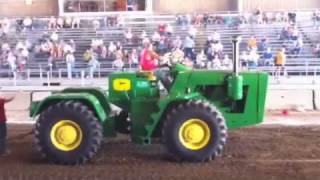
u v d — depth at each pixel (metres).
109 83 9.45
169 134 8.77
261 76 9.25
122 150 9.80
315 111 16.67
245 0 35.72
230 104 9.38
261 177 8.02
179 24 31.72
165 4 36.88
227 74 9.28
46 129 8.84
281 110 16.92
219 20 31.69
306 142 10.64
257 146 10.20
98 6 36.56
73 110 8.78
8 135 11.98
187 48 27.91
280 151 9.77
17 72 25.88
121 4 36.47
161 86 9.44
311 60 26.69
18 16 37.28
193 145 8.83
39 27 32.53
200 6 36.72
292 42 28.62
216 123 8.76
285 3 35.56
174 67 9.56
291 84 21.06
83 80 22.98
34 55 29.03
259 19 31.34
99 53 28.33
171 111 8.85
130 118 9.30
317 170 8.41
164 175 8.15
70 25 32.34
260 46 28.23
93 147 8.82
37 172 8.45
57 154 8.83
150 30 31.62
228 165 8.73
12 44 31.06
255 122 9.34
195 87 9.31
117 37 31.19
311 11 32.75
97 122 8.88
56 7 37.44
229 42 29.81
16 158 9.43
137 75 9.38
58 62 27.75
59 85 22.75
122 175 8.19
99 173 8.33
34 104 9.20
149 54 9.77
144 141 9.15
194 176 8.08
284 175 8.13
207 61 26.31
